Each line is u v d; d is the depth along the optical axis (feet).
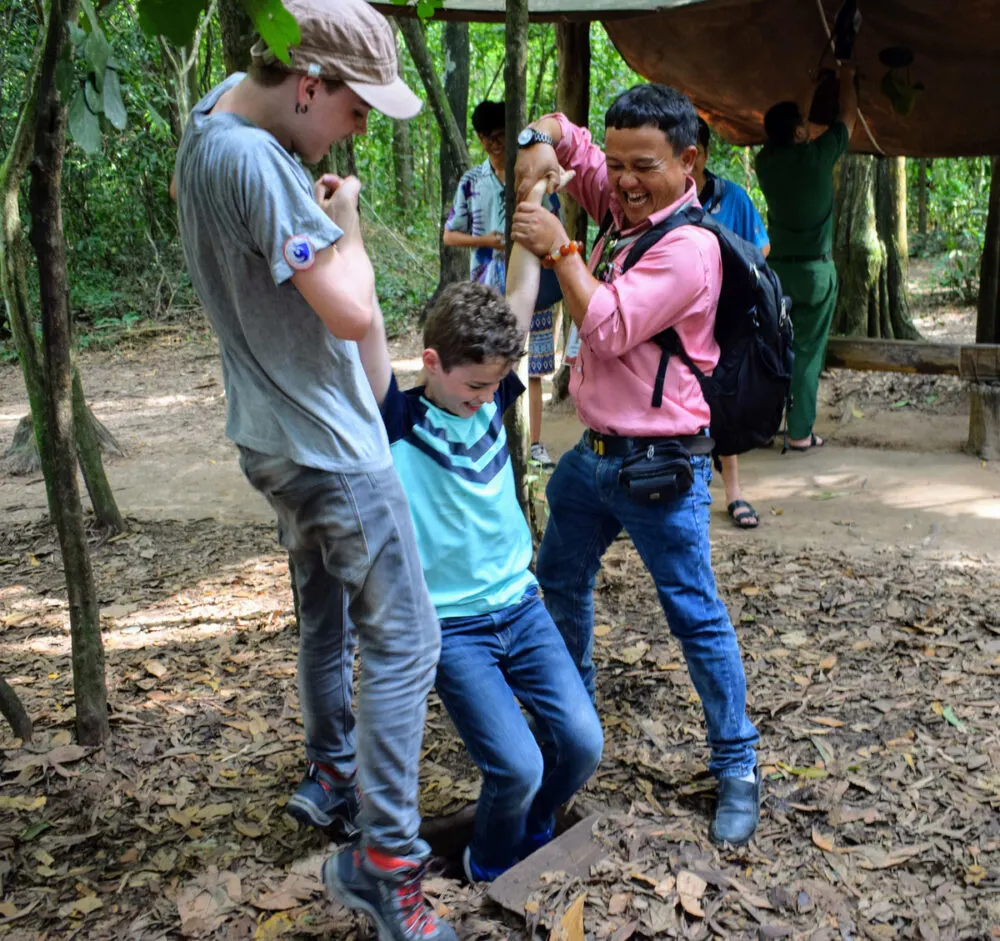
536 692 7.76
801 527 15.76
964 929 7.27
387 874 6.85
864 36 17.92
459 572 7.45
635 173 7.80
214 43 38.58
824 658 11.36
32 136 9.92
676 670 11.23
